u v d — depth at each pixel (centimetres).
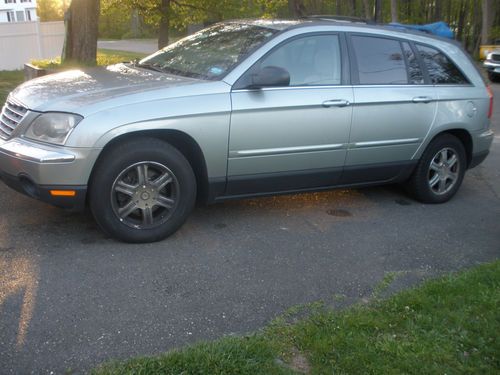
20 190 441
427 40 597
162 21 1326
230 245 467
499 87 1884
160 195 457
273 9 1334
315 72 513
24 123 435
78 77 500
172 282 396
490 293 383
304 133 502
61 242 450
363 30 549
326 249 471
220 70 482
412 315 354
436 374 295
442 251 482
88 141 414
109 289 380
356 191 641
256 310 365
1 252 426
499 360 309
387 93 545
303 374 293
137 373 284
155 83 465
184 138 455
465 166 632
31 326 331
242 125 470
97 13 1088
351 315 352
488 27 3044
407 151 576
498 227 551
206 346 310
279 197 599
